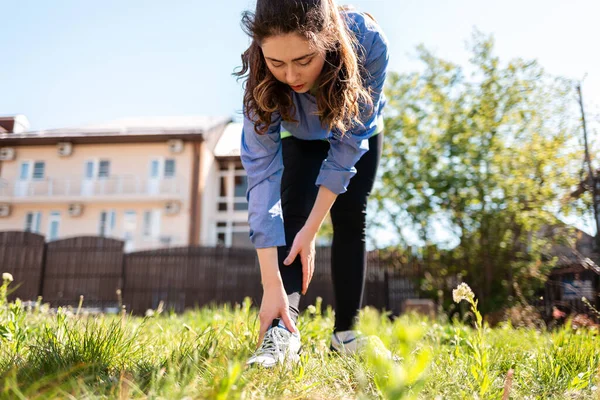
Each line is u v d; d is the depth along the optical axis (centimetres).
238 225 2164
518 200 846
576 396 136
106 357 147
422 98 1016
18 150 2030
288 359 144
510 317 503
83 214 2038
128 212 2028
